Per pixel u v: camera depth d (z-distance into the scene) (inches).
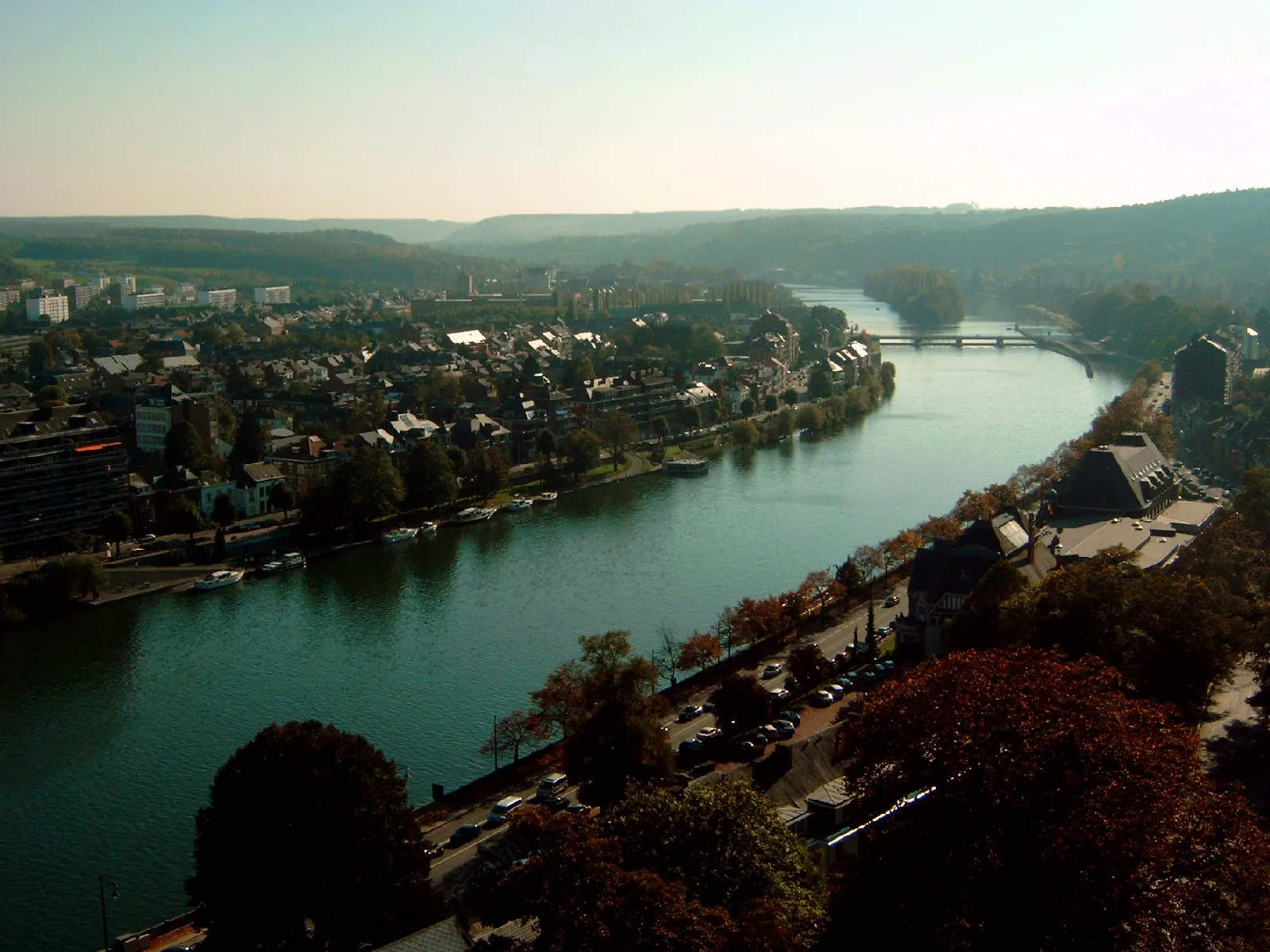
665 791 7775.6
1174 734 7165.4
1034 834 6220.5
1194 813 6235.2
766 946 5984.3
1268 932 5807.1
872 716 7214.6
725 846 7106.3
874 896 6368.1
